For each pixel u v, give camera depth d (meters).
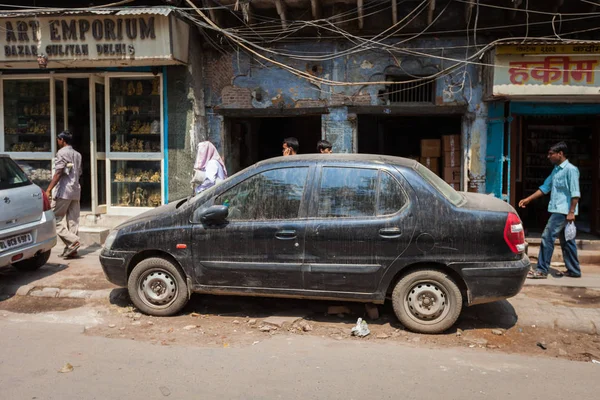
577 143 10.12
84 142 10.37
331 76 8.84
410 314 4.87
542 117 9.91
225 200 5.18
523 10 7.86
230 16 8.93
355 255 4.83
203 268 5.15
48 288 6.20
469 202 4.98
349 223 4.83
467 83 8.55
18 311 5.66
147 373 4.01
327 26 8.69
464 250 4.70
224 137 9.38
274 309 5.60
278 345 4.65
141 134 9.30
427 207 4.75
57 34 8.24
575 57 7.52
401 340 4.78
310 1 8.30
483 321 5.28
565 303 5.84
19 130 9.65
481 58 8.42
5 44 8.40
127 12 7.91
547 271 6.80
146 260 5.33
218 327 5.12
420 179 4.84
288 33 8.80
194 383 3.82
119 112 9.34
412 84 8.77
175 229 5.21
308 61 8.90
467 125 8.60
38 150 9.62
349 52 8.52
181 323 5.22
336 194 4.95
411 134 10.64
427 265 4.83
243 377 3.94
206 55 9.21
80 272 6.98
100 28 8.12
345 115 8.84
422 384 3.83
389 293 5.02
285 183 5.07
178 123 8.96
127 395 3.62
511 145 9.21
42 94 9.54
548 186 6.87
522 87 7.71
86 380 3.87
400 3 8.54
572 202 6.57
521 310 5.41
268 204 5.06
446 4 8.46
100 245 8.80
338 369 4.10
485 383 3.87
